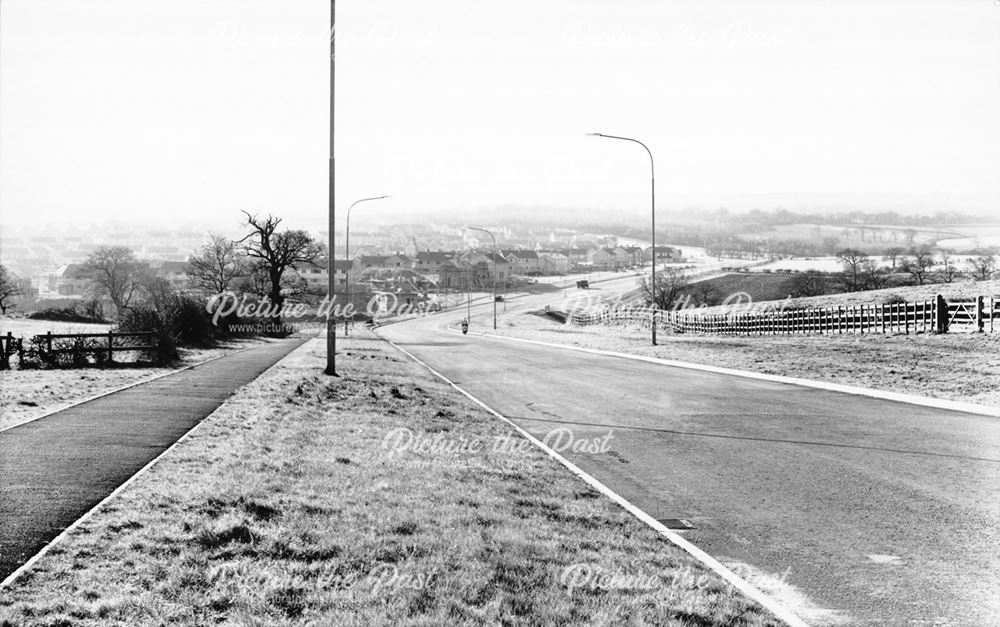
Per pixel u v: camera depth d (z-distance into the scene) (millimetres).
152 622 5461
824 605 6828
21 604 5629
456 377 29531
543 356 42844
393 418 15945
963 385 22953
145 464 10625
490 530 8148
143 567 6469
